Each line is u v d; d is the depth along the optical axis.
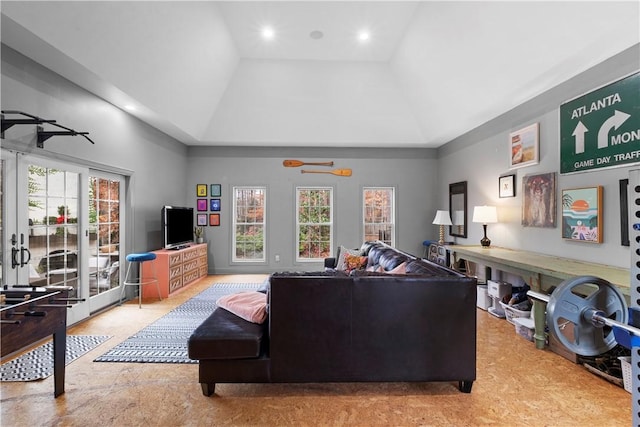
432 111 5.21
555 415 2.02
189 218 5.82
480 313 4.13
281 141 6.32
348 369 2.21
